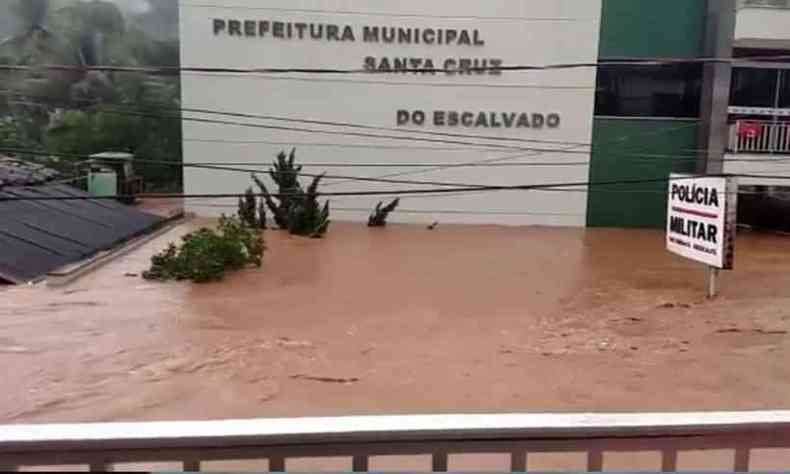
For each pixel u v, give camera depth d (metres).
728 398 7.79
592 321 11.41
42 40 38.69
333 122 24.64
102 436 1.26
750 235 23.86
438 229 23.83
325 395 7.65
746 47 23.56
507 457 1.79
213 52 24.05
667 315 11.90
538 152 25.00
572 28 24.55
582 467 2.26
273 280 14.23
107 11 40.00
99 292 12.62
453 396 7.69
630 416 1.41
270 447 1.30
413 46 24.42
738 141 23.41
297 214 20.98
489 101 24.75
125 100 38.59
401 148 24.84
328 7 24.11
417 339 10.06
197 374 8.27
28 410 7.06
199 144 24.45
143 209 26.02
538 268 16.66
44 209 17.92
